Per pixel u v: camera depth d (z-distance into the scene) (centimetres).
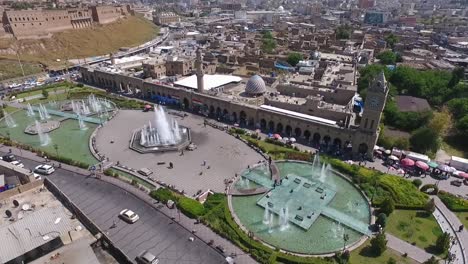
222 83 14788
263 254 6134
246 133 11638
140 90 16225
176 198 7619
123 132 11788
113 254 4806
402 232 6919
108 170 8931
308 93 13038
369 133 9812
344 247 6400
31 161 9606
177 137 11250
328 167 9369
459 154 10794
